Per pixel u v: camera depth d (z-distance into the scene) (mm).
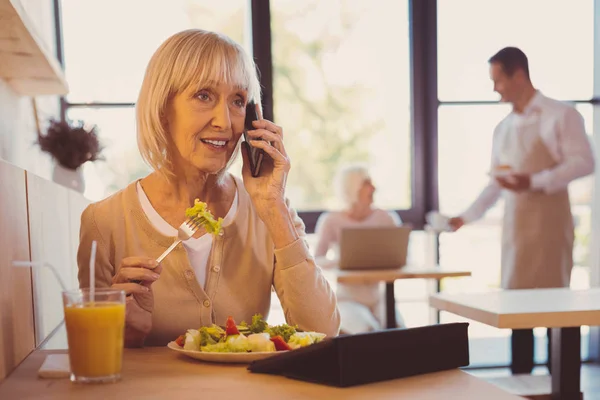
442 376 937
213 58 1255
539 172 3553
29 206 1301
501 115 4539
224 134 1284
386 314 3553
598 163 4297
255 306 1393
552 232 3484
